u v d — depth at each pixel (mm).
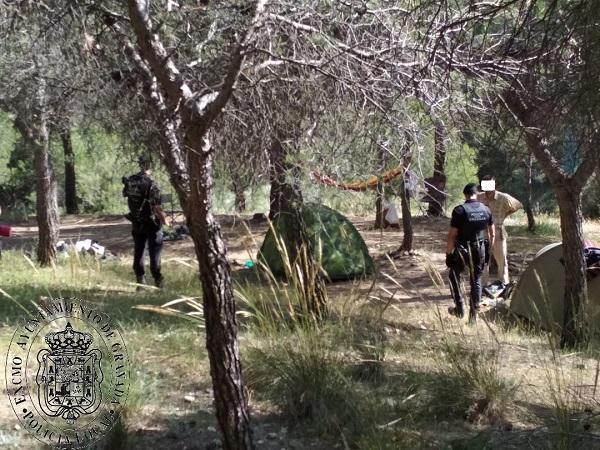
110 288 9930
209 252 3484
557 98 3629
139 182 9727
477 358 5637
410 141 4996
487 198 10312
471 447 4191
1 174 23516
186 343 6367
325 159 5035
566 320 7234
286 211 6512
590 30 3402
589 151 3566
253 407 5051
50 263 12539
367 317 6625
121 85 5215
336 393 4949
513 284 9828
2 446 4176
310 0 4270
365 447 4336
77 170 26875
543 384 5621
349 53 4457
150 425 4695
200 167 3385
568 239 7211
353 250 11812
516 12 4418
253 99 4984
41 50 6012
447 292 10570
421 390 5207
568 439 4309
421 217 18781
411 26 4867
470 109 5352
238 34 4215
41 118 8516
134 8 3398
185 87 3416
